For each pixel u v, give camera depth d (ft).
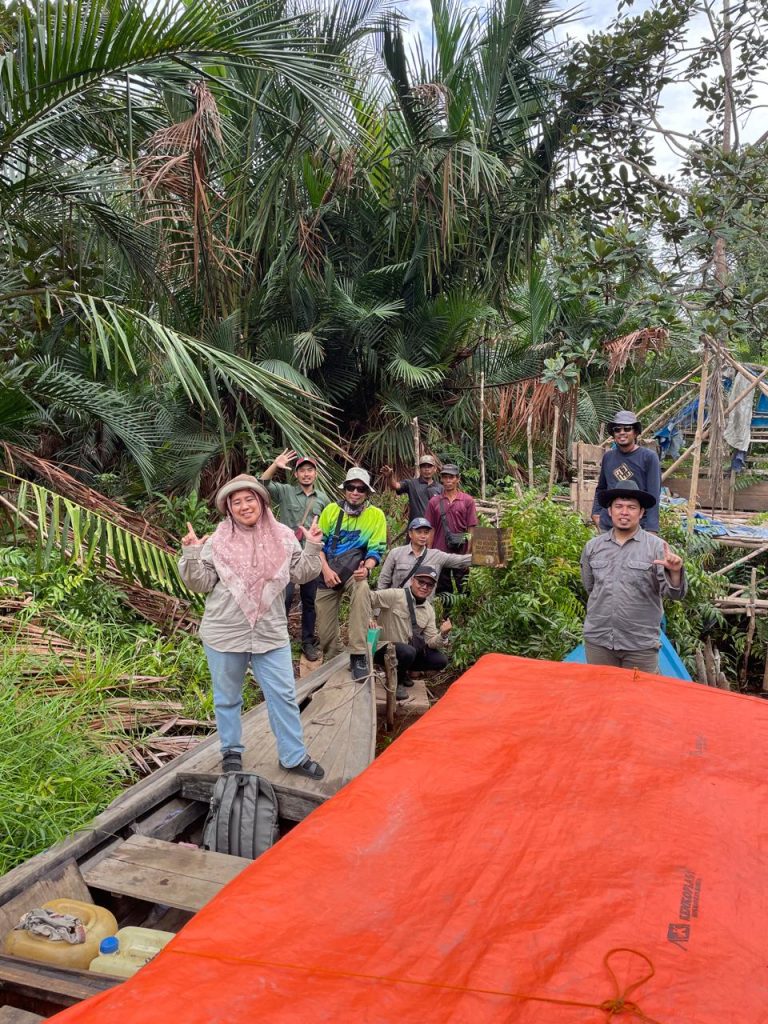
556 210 36.70
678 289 29.22
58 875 9.54
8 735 13.07
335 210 36.04
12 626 18.74
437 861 5.44
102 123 22.76
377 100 33.76
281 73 21.31
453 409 39.47
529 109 37.01
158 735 16.08
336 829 5.89
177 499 30.12
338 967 4.40
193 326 30.73
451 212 33.91
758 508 36.50
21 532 22.67
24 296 21.24
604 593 15.02
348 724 15.64
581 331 37.65
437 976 4.28
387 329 36.22
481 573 22.80
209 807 12.59
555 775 6.58
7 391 20.68
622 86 36.04
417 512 27.04
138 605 23.18
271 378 21.16
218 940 4.68
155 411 32.27
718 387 32.89
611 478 19.76
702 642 26.13
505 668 9.44
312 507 22.18
